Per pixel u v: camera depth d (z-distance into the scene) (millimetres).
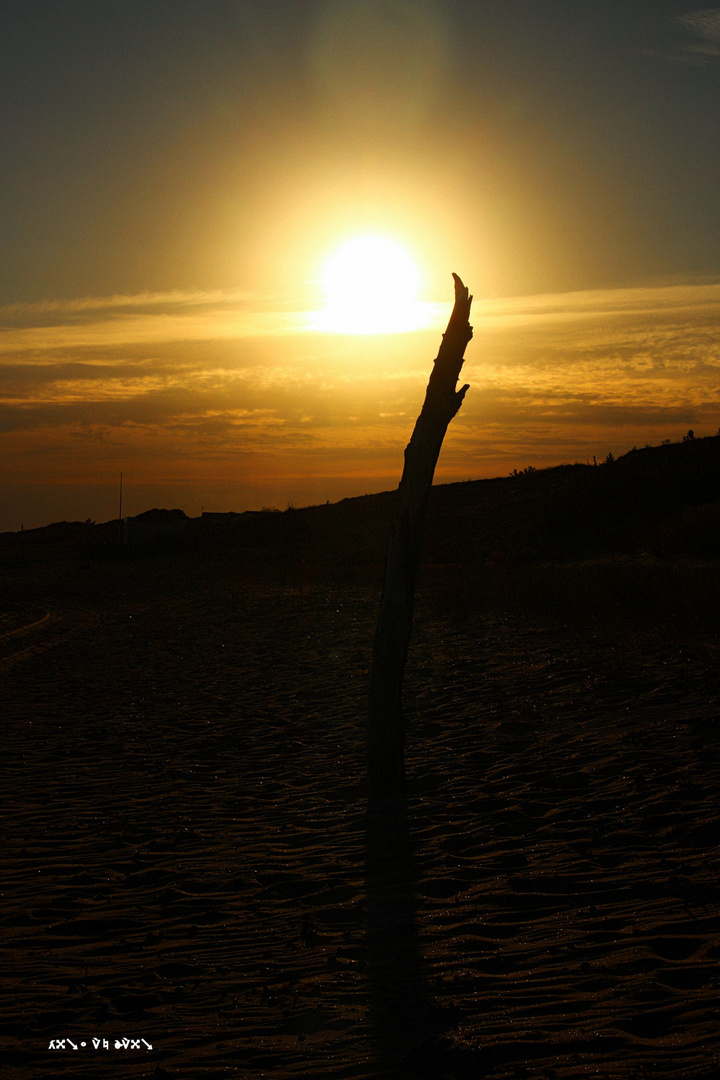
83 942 5219
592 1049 3645
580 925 4871
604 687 11109
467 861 6098
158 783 8969
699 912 4855
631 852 5875
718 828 6078
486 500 52500
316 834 7047
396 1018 4047
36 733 11727
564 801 7156
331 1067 3695
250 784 8758
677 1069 3449
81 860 6707
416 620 21172
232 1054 3855
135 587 43906
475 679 13000
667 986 4105
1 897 5988
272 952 4926
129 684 15852
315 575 40719
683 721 9016
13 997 4504
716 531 30375
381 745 7980
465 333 8328
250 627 23734
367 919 5273
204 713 12664
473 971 4453
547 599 21016
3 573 63531
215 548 63438
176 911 5617
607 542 36031
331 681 14461
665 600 17734
